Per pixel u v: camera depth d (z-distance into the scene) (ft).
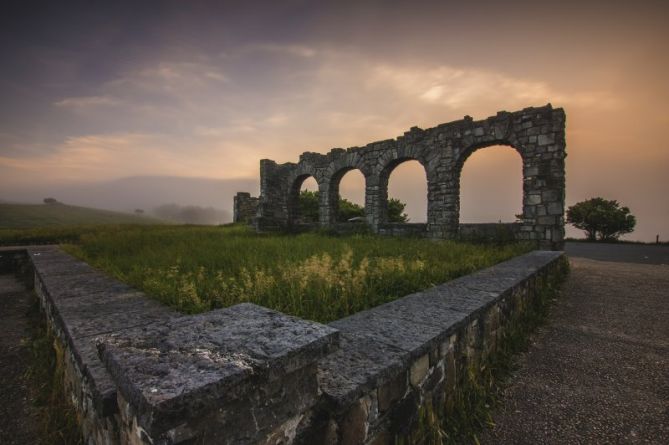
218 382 3.49
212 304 11.50
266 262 17.88
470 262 18.33
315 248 24.23
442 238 38.14
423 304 9.66
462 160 37.93
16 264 28.89
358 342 6.76
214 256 20.42
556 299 18.83
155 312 9.37
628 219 69.46
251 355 4.05
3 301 19.93
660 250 48.57
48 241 39.09
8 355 12.35
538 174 32.14
